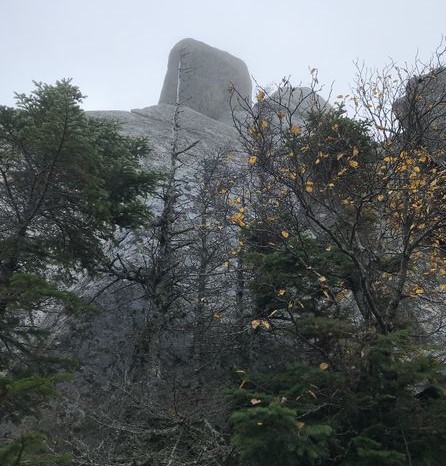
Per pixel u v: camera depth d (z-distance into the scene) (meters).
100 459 9.52
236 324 12.68
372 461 7.48
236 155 19.98
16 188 11.78
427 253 11.66
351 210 11.38
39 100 11.51
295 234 10.73
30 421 13.33
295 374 8.92
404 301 11.44
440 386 7.95
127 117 38.19
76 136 10.09
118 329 16.25
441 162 10.70
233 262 15.91
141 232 19.75
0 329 10.28
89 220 11.98
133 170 12.88
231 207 15.27
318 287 10.71
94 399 13.95
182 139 34.62
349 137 11.77
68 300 8.92
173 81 51.47
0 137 11.14
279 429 7.47
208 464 9.13
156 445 10.16
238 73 52.62
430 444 7.86
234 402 9.12
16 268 11.30
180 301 15.57
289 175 10.34
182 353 15.07
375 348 8.06
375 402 8.02
